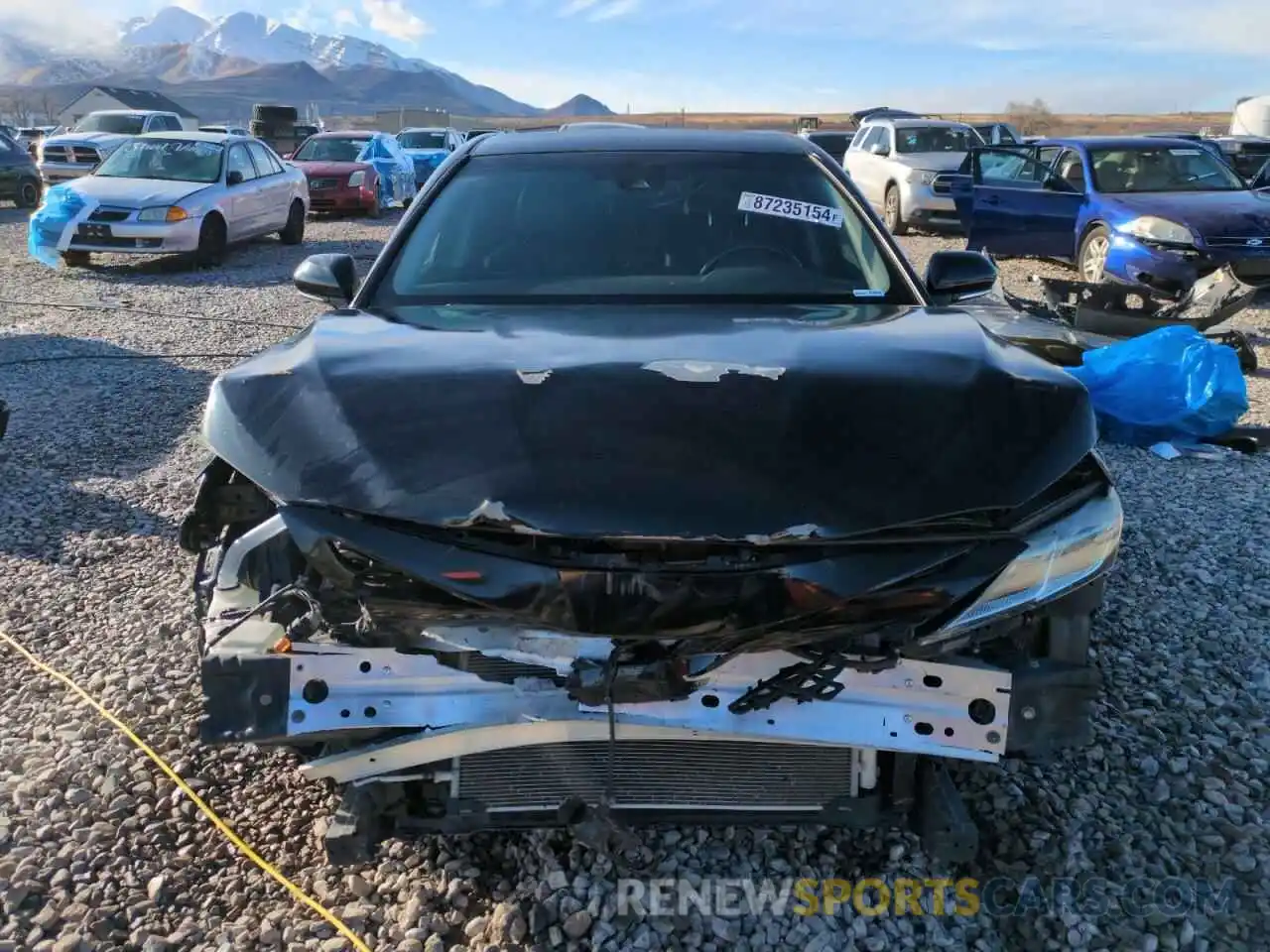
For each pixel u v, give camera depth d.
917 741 2.32
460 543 2.17
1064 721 2.36
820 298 3.25
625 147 3.84
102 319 10.09
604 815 2.35
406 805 2.47
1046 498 2.41
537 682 2.30
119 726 3.19
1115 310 8.22
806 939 2.40
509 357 2.57
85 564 4.45
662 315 3.00
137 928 2.41
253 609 2.33
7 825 2.75
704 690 2.28
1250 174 19.59
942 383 2.46
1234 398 6.09
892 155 17.02
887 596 2.18
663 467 2.17
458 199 3.62
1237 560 4.47
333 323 2.96
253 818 2.80
